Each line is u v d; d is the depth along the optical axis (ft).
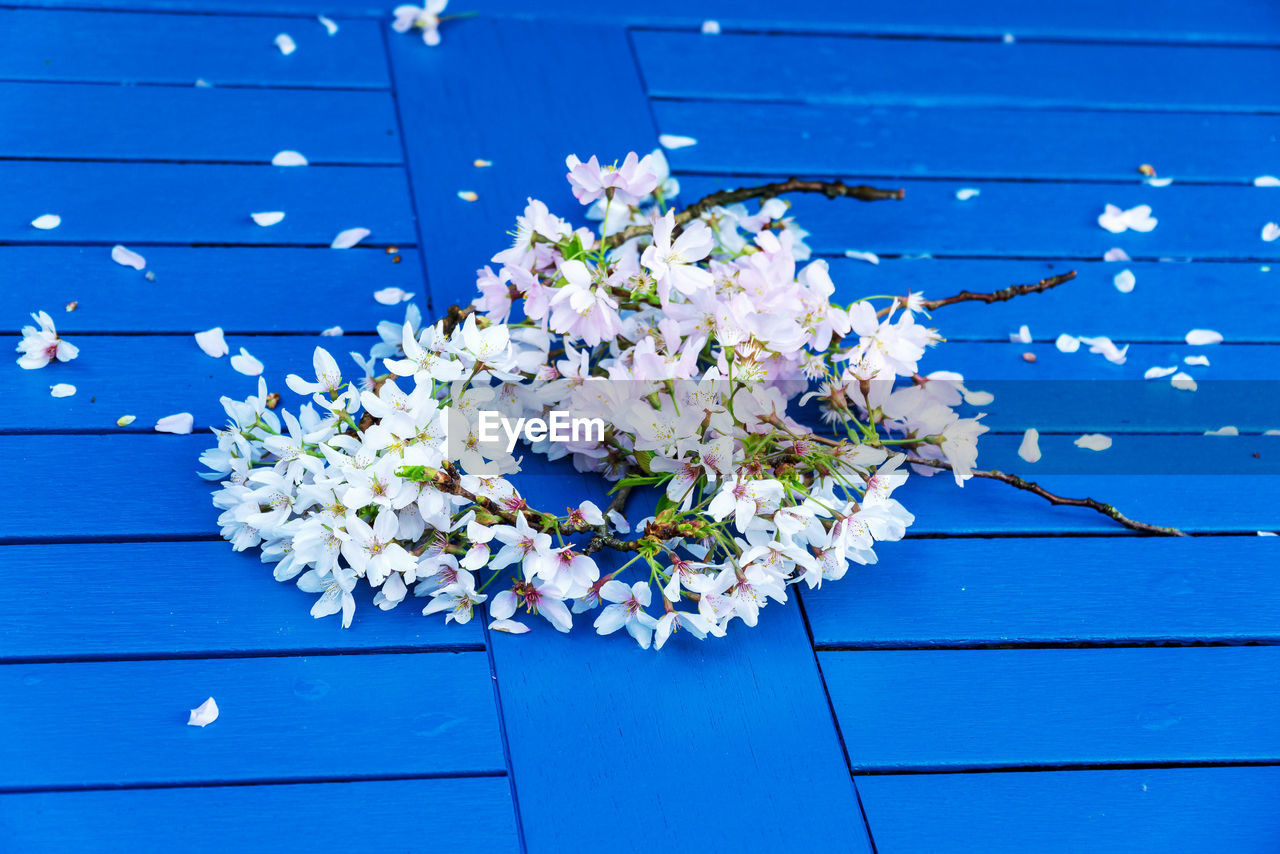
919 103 6.25
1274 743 5.13
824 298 5.27
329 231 5.75
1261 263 5.96
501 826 4.95
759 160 6.03
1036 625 5.25
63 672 5.05
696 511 5.15
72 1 6.18
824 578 5.28
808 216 5.93
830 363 5.48
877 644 5.20
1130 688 5.19
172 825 4.91
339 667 5.09
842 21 6.45
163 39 6.13
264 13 6.25
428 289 5.65
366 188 5.86
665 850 4.94
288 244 5.72
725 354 5.18
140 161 5.84
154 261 5.65
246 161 5.88
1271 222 6.04
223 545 5.22
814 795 5.01
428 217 5.80
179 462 5.33
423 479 5.02
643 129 6.07
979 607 5.26
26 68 6.00
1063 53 6.46
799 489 5.12
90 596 5.13
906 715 5.12
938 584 5.29
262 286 5.63
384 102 6.06
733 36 6.38
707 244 5.19
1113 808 5.05
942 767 5.07
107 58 6.06
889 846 4.98
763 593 5.08
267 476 5.06
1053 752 5.10
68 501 5.25
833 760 5.05
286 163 5.88
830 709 5.11
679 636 5.16
